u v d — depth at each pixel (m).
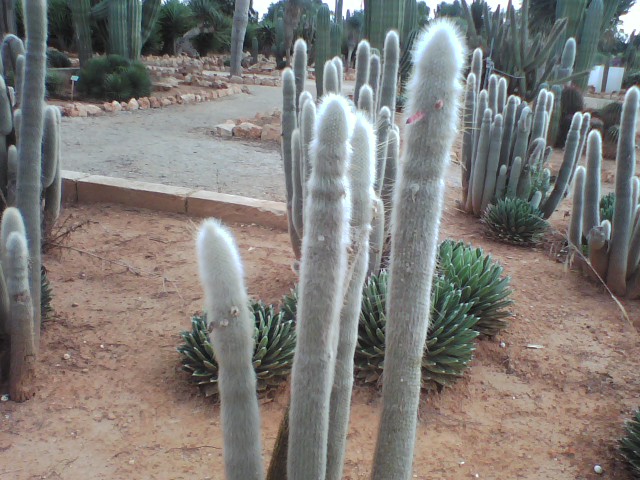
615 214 5.65
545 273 6.36
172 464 3.41
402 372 1.74
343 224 1.62
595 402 4.17
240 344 1.85
